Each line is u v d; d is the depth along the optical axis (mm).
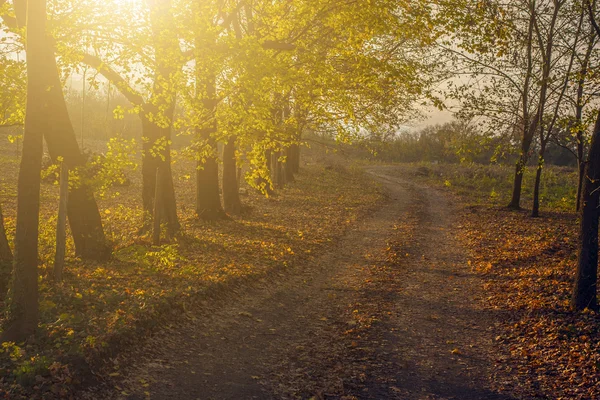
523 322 10266
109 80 12188
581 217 10539
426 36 12898
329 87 14047
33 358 6207
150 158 16406
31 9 6832
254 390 7020
